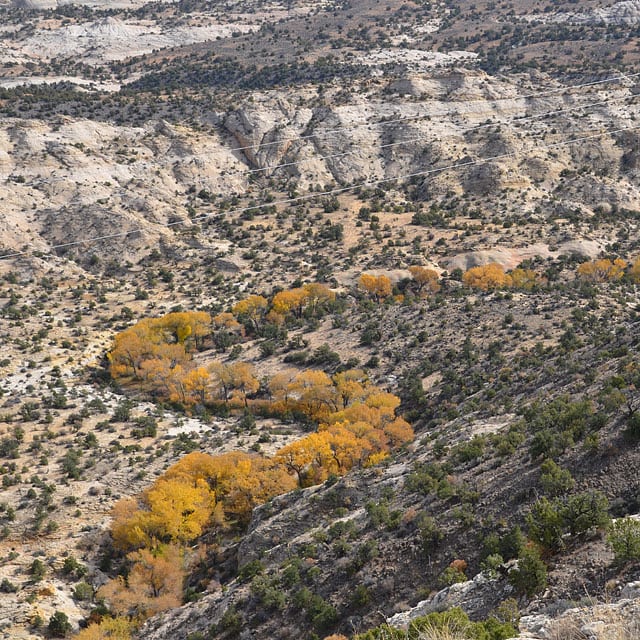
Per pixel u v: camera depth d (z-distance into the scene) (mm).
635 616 23406
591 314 101500
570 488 42125
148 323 121062
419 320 112750
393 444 78312
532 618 29344
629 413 45125
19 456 85750
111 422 96375
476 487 48500
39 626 59812
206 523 70750
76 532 71500
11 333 124062
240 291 143875
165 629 55312
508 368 87500
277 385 100250
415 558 45094
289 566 51031
